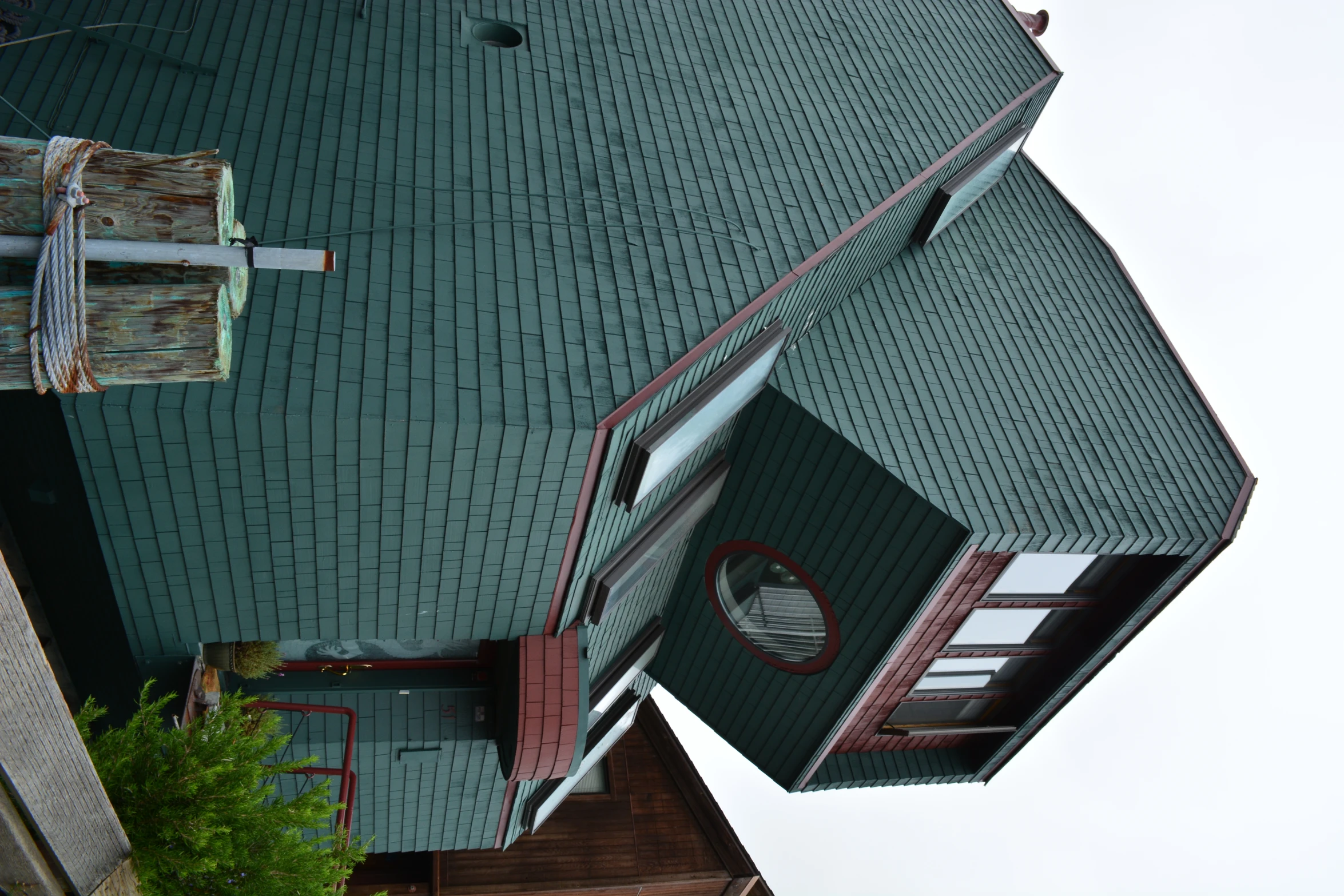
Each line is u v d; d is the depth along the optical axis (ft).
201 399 27.91
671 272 38.11
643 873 61.05
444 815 46.11
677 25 51.44
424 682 43.27
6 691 13.43
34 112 32.76
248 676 38.29
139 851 21.70
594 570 40.01
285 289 31.37
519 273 35.22
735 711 56.13
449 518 33.09
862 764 59.41
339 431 29.22
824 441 44.09
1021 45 66.18
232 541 31.53
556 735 40.45
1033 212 63.72
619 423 32.37
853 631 47.83
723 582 52.03
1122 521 46.39
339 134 36.81
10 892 15.29
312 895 24.16
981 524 42.65
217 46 37.83
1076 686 57.57
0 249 11.31
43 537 32.71
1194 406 55.06
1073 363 54.13
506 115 41.14
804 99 50.75
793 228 42.45
